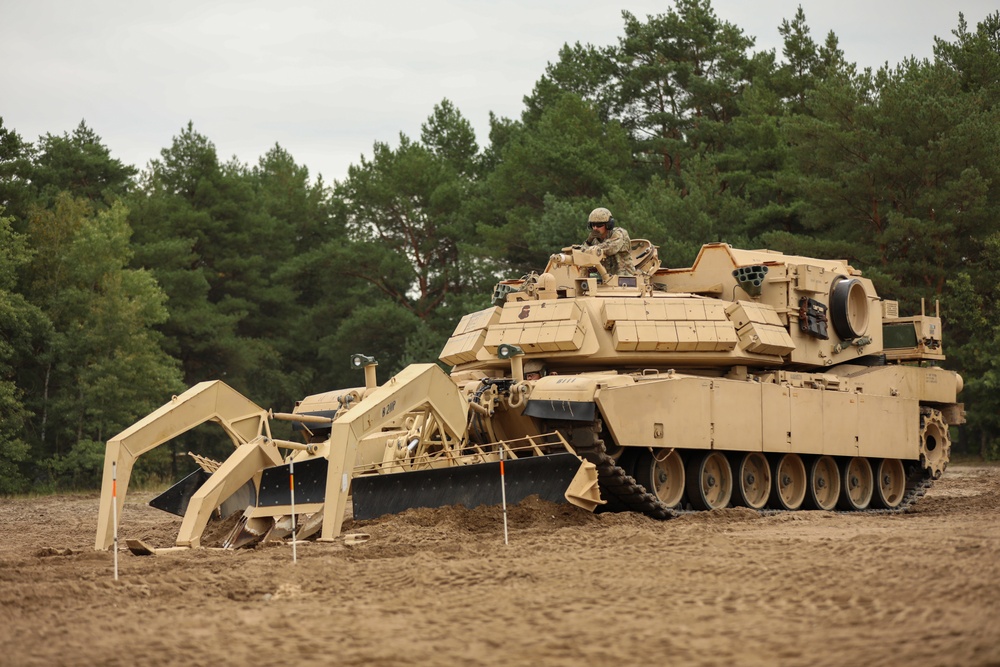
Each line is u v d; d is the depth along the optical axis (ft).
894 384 88.89
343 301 201.67
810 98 200.95
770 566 42.78
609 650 30.63
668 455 69.72
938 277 161.58
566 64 229.66
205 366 196.65
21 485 145.07
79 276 159.33
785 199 190.80
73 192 211.20
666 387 68.74
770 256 85.71
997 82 181.16
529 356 76.89
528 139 198.90
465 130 237.04
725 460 73.46
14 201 175.01
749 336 75.56
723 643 30.94
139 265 187.32
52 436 159.22
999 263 159.43
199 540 59.98
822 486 82.84
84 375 151.53
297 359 212.23
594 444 66.13
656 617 34.81
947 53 188.34
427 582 42.57
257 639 33.42
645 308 75.20
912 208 161.58
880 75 170.81
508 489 64.75
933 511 83.05
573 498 62.75
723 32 220.43
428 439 68.64
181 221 198.59
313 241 229.86
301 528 61.26
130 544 56.13
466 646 31.76
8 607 40.16
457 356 83.92
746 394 73.77
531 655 30.35
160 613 38.50
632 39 220.43
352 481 66.49
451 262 212.02
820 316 82.74
